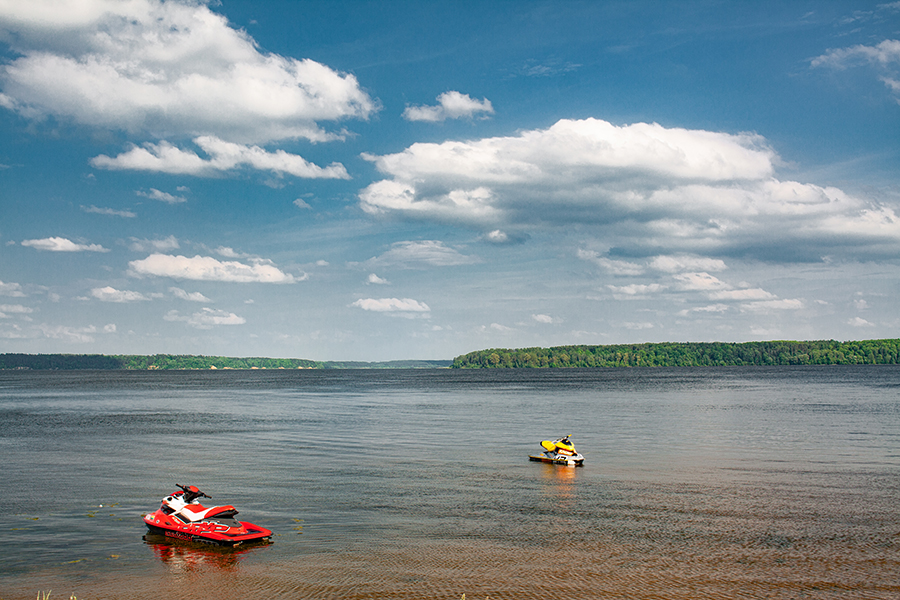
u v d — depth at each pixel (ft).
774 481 93.50
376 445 135.74
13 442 142.51
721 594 49.42
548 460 112.57
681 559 57.57
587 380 583.99
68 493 85.66
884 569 54.85
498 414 218.79
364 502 79.92
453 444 137.39
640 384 475.72
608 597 48.91
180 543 62.64
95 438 150.41
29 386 531.91
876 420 183.21
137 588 50.88
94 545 62.13
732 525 68.54
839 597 48.80
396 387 487.61
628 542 62.69
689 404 257.96
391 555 58.85
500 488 88.94
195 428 174.40
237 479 95.35
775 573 53.93
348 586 51.06
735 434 151.84
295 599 48.42
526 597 48.88
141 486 90.33
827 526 68.08
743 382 491.31
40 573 54.39
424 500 81.15
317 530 67.21
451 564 56.39
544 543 62.34
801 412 212.84
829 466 106.42
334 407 260.83
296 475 98.99
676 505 78.33
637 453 122.21
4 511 75.51
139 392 417.08
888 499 81.00
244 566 55.98
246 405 277.03
